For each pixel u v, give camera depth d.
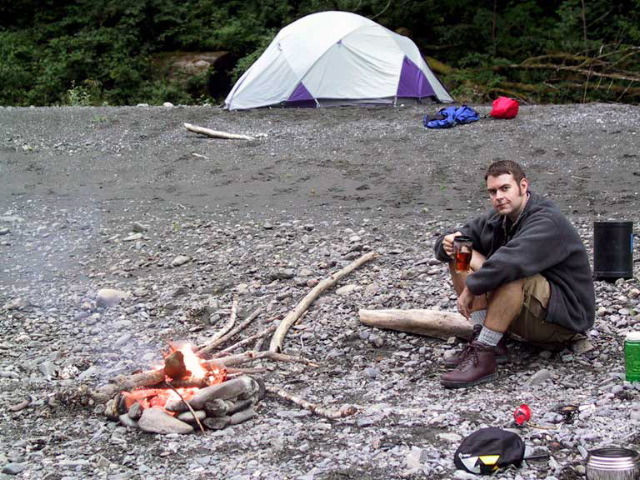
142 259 7.93
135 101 21.30
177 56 22.36
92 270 7.73
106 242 8.55
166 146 12.60
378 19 21.75
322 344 5.66
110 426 4.38
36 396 4.91
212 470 3.72
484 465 3.52
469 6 21.89
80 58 21.73
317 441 4.01
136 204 9.98
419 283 6.66
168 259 7.89
